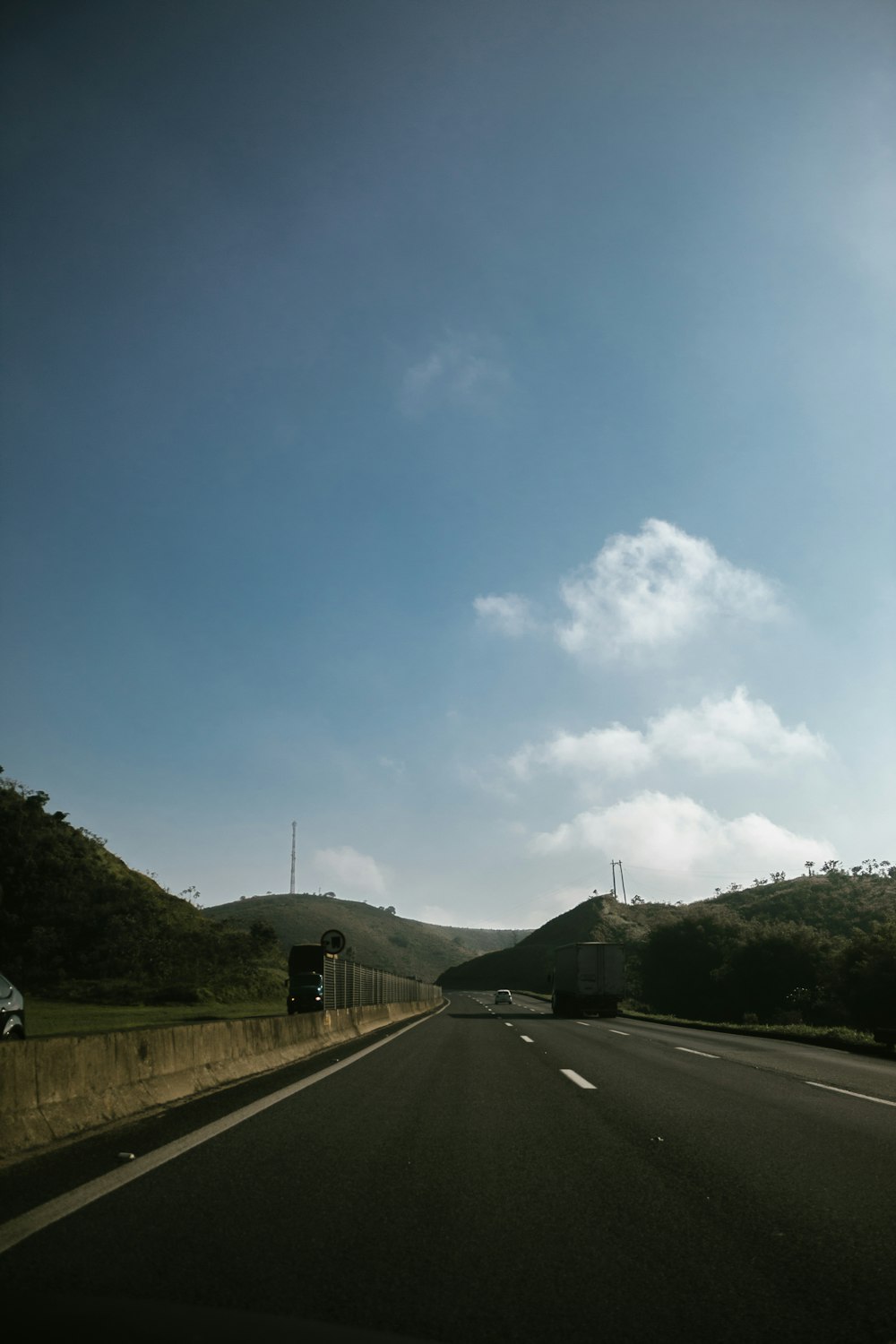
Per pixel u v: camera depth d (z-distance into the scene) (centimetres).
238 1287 473
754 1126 1034
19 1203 626
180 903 8281
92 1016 3572
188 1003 4953
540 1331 437
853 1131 1011
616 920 18312
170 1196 654
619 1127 1016
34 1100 866
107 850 7744
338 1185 705
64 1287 458
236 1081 1417
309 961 3591
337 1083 1378
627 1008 7969
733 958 9575
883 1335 442
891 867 14212
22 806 6688
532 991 15688
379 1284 489
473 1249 559
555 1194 700
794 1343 432
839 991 7525
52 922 5775
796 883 15712
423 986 6212
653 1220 632
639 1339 432
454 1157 830
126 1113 1016
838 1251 569
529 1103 1200
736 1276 521
